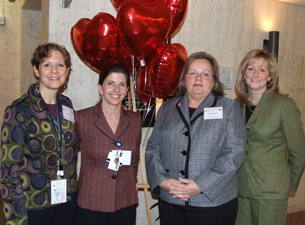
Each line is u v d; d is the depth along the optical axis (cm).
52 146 147
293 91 336
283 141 179
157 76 182
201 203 154
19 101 140
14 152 133
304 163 175
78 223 155
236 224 187
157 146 182
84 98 238
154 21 164
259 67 180
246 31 299
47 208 145
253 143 179
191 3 270
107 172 157
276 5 313
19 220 134
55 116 155
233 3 290
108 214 156
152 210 265
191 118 165
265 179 173
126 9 161
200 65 162
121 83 157
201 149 155
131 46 171
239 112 165
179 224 162
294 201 344
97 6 237
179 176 160
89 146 159
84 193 156
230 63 292
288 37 325
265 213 173
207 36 279
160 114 185
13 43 400
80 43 177
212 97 169
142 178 238
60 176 149
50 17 224
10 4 394
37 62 149
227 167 151
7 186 133
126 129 165
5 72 398
